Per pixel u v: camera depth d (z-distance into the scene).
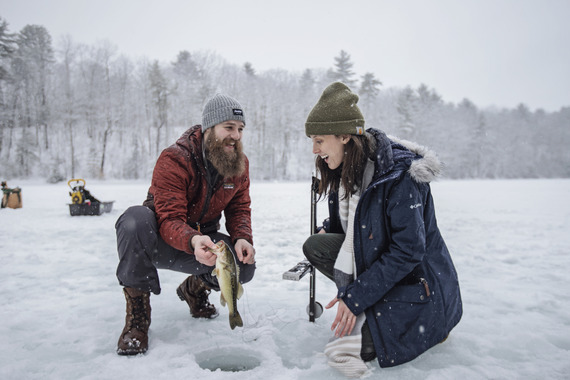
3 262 4.54
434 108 77.06
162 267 2.61
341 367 1.95
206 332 2.50
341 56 68.94
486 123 79.12
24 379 1.90
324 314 2.83
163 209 2.29
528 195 19.06
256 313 2.85
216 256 2.08
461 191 23.91
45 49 74.56
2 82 61.28
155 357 2.12
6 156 54.28
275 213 9.90
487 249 5.34
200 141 2.48
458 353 2.19
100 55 76.31
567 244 5.64
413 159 2.02
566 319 2.75
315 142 2.21
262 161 56.62
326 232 2.73
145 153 57.34
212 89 62.03
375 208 2.02
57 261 4.61
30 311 2.89
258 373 1.95
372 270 1.97
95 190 24.64
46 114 60.34
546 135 82.69
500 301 3.15
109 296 3.29
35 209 11.02
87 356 2.17
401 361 1.96
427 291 2.00
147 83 69.44
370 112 67.94
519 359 2.14
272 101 65.44
